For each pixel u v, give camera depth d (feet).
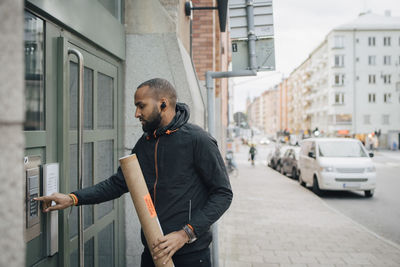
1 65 2.14
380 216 26.40
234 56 12.05
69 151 6.65
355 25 176.35
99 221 8.13
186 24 13.89
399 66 175.73
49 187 5.73
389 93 176.45
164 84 5.82
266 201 31.01
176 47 9.97
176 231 5.38
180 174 5.67
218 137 38.27
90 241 7.79
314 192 36.58
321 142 38.01
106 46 8.34
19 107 2.20
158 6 10.03
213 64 27.40
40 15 5.64
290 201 31.07
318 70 209.26
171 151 5.70
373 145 161.58
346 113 177.37
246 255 15.71
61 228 6.35
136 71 9.95
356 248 17.08
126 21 10.03
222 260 14.88
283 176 56.18
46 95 5.83
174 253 5.62
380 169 72.13
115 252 9.20
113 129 9.16
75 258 7.09
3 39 2.15
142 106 5.68
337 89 177.78
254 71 11.90
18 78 2.20
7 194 2.15
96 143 8.02
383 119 176.55
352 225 21.98
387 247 17.30
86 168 7.61
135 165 5.07
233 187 41.14
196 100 11.16
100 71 8.25
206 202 5.80
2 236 2.13
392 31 175.32
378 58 176.55
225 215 24.95
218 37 36.81
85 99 7.56
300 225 21.90
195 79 13.56
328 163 34.47
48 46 5.90
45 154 5.80
